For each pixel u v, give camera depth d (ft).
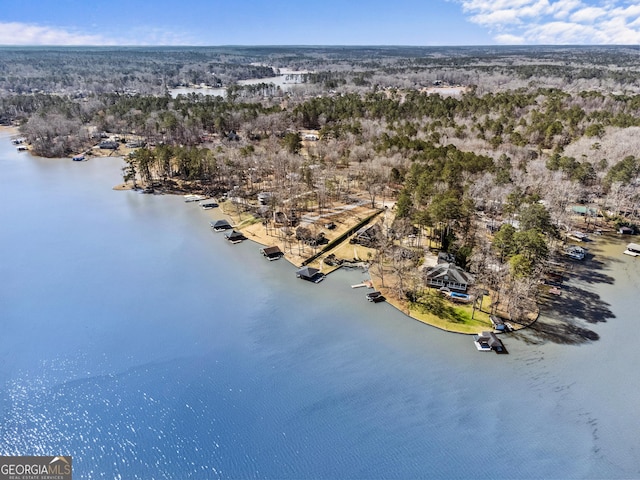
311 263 306.35
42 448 166.09
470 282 260.62
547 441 169.27
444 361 209.97
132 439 169.99
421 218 311.68
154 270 297.53
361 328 234.99
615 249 321.52
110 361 210.79
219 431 173.47
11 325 236.43
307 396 190.29
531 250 253.03
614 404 185.98
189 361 211.20
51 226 372.79
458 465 159.94
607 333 227.81
